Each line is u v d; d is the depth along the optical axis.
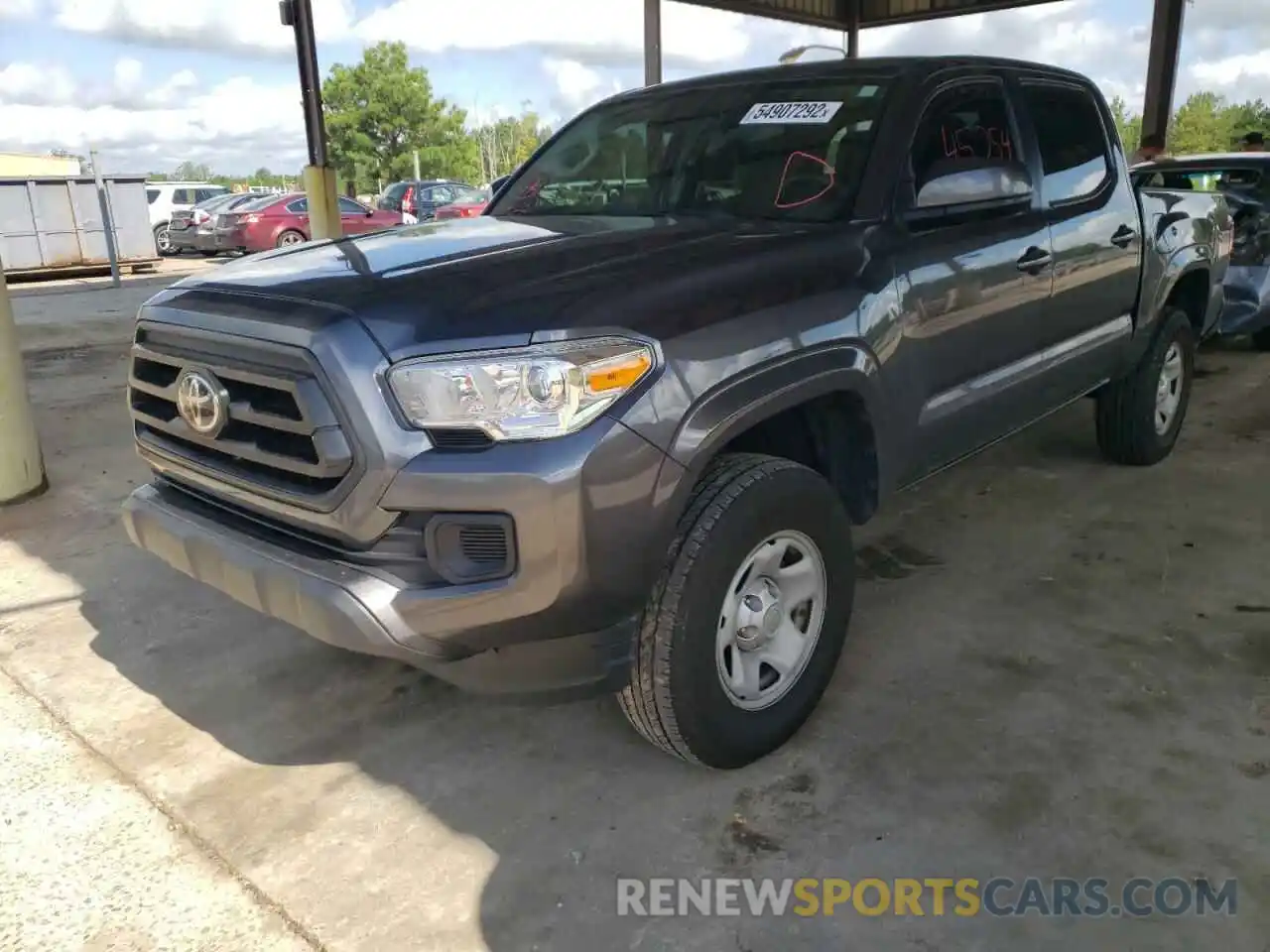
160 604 3.86
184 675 3.35
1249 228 7.15
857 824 2.55
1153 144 12.81
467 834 2.56
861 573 4.02
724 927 2.24
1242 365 7.63
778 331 2.57
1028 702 3.06
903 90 3.31
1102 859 2.40
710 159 3.49
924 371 3.13
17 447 4.91
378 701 3.19
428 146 65.00
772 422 2.97
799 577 2.80
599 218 3.38
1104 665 3.26
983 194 3.18
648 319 2.33
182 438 2.69
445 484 2.16
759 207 3.26
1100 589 3.82
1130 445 5.04
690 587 2.45
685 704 2.52
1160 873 2.35
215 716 3.11
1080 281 3.96
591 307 2.28
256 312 2.41
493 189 4.47
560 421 2.17
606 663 2.39
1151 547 4.19
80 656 3.47
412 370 2.17
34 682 3.30
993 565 4.06
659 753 2.88
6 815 2.64
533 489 2.14
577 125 4.12
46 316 12.08
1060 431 5.89
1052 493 4.87
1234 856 2.40
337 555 2.36
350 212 19.19
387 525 2.24
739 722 2.68
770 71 3.76
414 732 3.02
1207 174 7.57
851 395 2.86
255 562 2.43
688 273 2.52
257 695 3.23
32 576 4.12
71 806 2.68
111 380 8.06
